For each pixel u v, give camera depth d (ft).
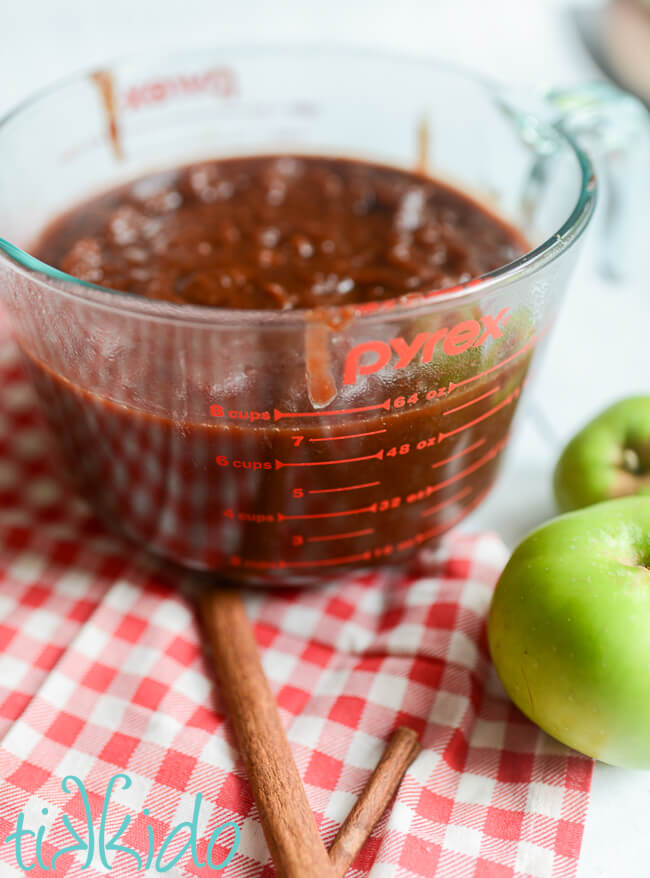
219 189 1.41
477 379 1.02
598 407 1.48
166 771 1.03
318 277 1.20
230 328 0.91
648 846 0.98
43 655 1.15
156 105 1.45
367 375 0.96
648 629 0.95
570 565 1.00
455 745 1.05
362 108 1.51
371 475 1.04
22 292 1.02
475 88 1.38
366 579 1.25
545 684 0.99
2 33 2.24
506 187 1.36
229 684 1.09
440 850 0.97
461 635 1.14
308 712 1.10
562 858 0.96
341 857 0.95
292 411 0.97
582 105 1.42
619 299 1.68
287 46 1.46
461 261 1.25
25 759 1.04
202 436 1.00
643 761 1.00
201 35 2.23
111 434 1.06
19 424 1.45
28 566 1.26
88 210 1.36
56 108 1.32
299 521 1.07
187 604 1.20
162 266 1.23
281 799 0.97
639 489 1.19
